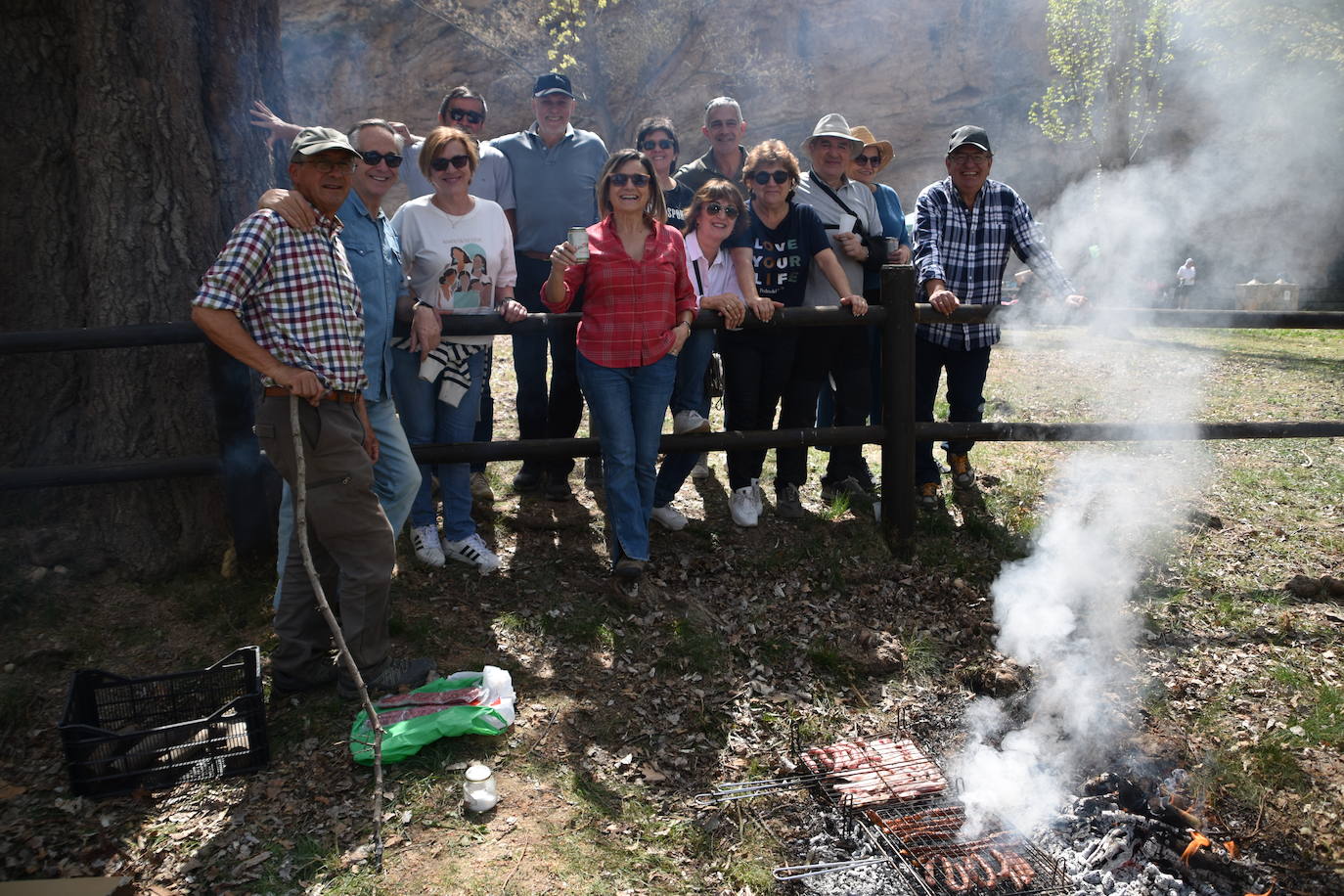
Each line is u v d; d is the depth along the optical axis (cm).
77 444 422
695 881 296
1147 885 297
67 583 400
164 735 322
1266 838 325
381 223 373
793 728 371
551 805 314
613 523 417
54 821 297
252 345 297
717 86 2261
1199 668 412
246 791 311
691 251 467
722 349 486
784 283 483
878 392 555
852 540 495
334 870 282
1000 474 591
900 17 2578
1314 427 493
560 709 360
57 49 410
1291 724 374
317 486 320
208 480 421
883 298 463
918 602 455
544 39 2008
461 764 326
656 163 488
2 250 414
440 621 405
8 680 352
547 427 514
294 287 305
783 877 299
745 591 450
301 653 350
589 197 507
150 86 408
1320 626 438
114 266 409
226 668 341
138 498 412
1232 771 350
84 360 423
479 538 446
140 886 274
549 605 422
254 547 413
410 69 2436
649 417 415
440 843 293
